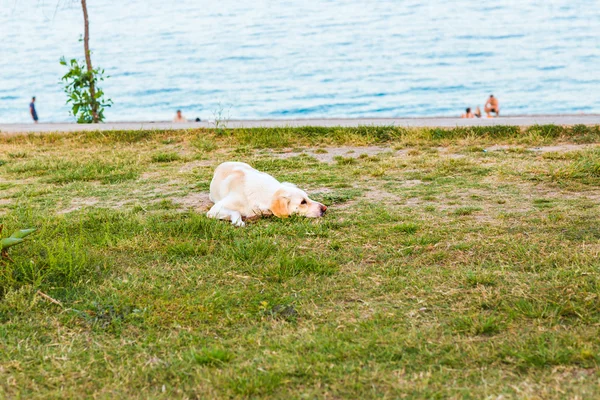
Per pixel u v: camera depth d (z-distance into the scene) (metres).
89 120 16.61
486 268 5.45
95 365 4.24
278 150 11.23
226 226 6.82
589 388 3.70
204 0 104.69
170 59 59.97
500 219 6.71
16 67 59.69
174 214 7.43
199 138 12.30
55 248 6.01
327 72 50.91
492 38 63.25
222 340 4.50
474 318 4.58
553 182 8.07
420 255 5.84
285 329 4.59
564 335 4.28
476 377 3.90
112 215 7.39
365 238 6.33
